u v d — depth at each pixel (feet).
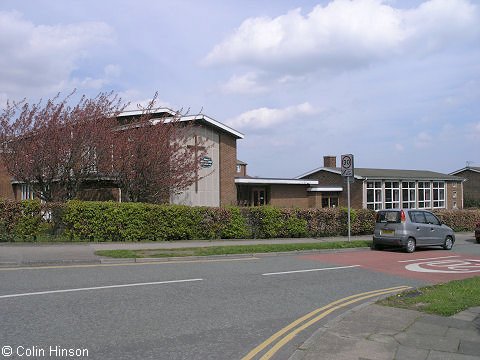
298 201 106.32
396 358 16.71
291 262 43.88
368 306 24.98
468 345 18.17
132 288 28.19
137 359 16.21
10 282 28.84
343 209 73.82
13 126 57.52
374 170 138.21
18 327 19.40
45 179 57.72
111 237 51.93
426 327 20.75
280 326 21.31
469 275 38.55
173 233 56.59
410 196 133.80
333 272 38.40
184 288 28.84
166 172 63.16
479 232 74.38
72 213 49.93
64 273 32.91
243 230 63.05
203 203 82.12
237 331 20.22
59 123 57.21
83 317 21.24
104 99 73.26
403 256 52.65
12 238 47.32
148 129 62.80
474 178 175.11
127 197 63.00
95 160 59.41
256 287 30.32
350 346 18.07
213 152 84.89
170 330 19.88
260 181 94.94
